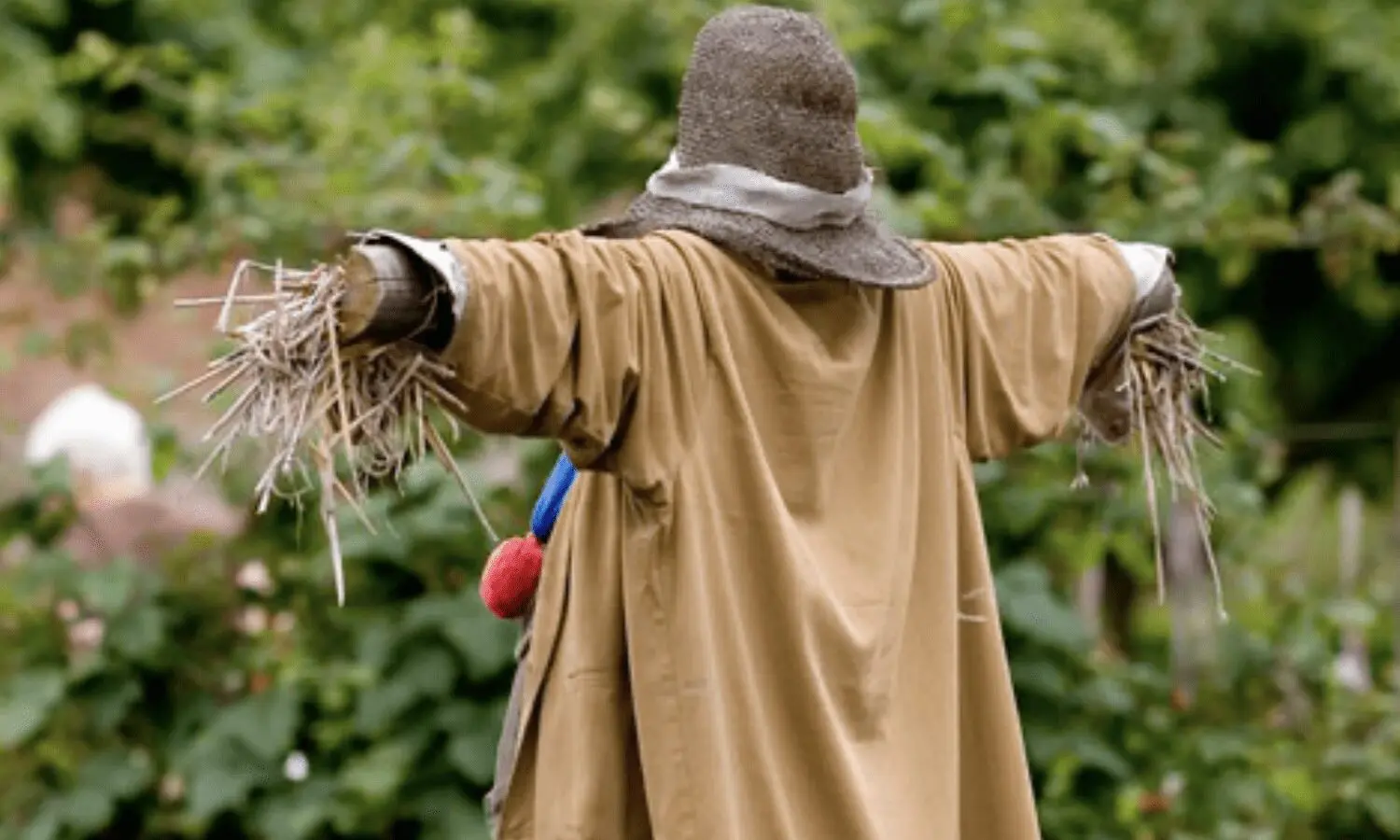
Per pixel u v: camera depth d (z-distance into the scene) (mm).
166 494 18734
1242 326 20719
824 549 8836
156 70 20469
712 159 8867
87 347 17078
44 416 18719
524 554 9461
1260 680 16906
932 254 9523
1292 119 19953
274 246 16609
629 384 8320
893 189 17672
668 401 8422
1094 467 15875
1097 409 10305
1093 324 9836
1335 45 19422
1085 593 17625
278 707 15531
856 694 8820
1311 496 22969
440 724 15312
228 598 16312
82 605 16266
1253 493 16469
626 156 18359
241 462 16234
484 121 19203
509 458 17094
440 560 15641
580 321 8125
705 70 8914
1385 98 19516
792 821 8672
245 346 7859
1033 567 15523
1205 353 10383
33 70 20297
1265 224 16672
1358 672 18453
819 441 8797
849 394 8906
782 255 8703
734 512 8602
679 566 8438
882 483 9039
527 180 16453
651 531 8477
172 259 16938
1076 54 18953
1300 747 16750
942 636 9250
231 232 16703
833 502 8914
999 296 9609
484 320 7836
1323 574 21516
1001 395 9539
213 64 21438
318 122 18047
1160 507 16828
